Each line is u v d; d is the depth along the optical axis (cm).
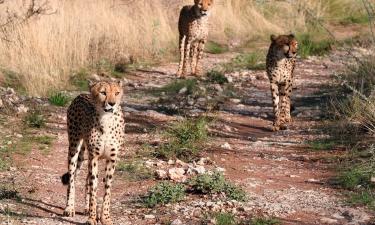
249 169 1194
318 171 1188
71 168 966
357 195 1056
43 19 1889
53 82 1752
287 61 1500
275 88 1506
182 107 1661
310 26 2758
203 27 2017
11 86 1711
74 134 955
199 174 1109
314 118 1572
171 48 2327
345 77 1836
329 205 1023
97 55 2020
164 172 1134
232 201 1018
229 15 2686
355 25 2889
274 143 1377
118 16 2242
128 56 2133
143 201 1034
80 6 2181
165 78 2020
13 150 1256
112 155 923
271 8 2850
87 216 974
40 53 1797
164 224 941
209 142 1348
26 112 1504
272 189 1091
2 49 1786
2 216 942
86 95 951
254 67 2205
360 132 1376
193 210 988
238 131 1473
